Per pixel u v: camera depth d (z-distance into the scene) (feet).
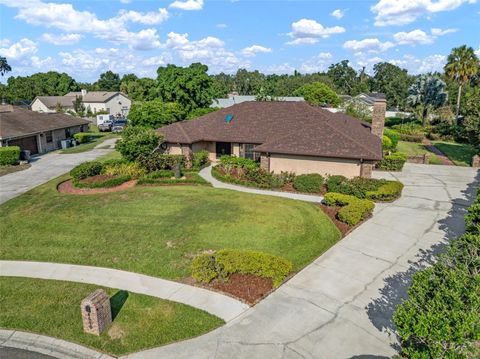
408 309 24.91
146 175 81.05
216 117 103.76
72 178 81.87
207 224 54.03
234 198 66.90
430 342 24.23
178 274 40.98
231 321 32.63
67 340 30.73
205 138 94.99
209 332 31.22
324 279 39.99
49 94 350.23
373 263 43.75
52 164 102.78
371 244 49.06
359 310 34.32
